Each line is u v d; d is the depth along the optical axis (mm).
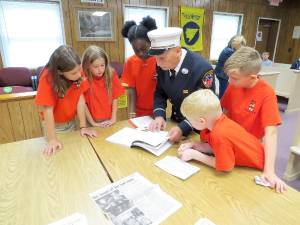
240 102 1196
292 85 4168
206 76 1266
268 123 1041
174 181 952
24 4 3885
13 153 1183
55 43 4316
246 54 1061
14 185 939
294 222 743
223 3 5812
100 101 1665
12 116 2416
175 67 1294
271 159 979
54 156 1152
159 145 1190
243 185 922
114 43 4758
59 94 1323
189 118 1026
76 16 4250
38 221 757
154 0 4895
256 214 776
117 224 737
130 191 888
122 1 4586
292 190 891
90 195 871
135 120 1580
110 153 1178
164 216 768
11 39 3965
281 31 7191
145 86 1762
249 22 6480
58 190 904
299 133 2195
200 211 789
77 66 1236
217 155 966
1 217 778
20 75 3893
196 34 5633
